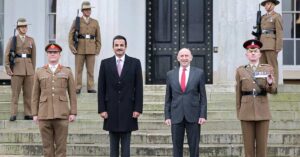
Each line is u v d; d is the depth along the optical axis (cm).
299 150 1111
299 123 1247
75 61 1447
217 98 1400
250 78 970
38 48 1795
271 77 959
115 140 991
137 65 993
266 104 972
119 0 1611
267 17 1362
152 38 1714
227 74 1478
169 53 1711
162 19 1716
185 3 1714
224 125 1250
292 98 1352
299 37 1783
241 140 1161
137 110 983
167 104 1013
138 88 988
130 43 1667
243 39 1468
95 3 1513
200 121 989
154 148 1117
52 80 990
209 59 1700
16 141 1202
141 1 1683
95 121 1277
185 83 995
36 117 1000
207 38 1705
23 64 1340
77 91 1423
